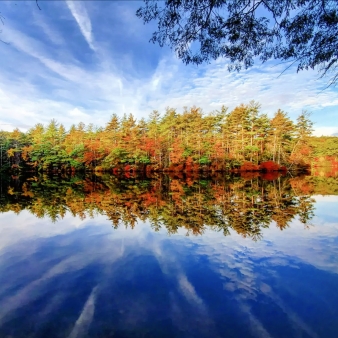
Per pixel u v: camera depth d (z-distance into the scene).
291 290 3.62
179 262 4.67
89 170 45.53
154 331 2.76
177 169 38.16
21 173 42.25
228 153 38.59
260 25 3.34
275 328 2.82
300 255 4.96
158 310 3.14
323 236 6.19
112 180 26.67
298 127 40.31
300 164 39.34
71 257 4.99
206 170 37.41
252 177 28.83
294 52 3.42
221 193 14.73
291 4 3.07
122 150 40.06
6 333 2.75
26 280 3.99
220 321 2.93
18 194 15.00
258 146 38.81
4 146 42.78
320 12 3.06
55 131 48.03
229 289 3.66
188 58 3.68
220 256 4.95
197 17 3.32
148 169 39.47
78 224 7.61
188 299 3.40
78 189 17.66
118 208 10.16
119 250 5.36
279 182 22.22
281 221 7.75
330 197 12.87
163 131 41.25
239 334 2.72
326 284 3.79
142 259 4.84
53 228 7.19
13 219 8.31
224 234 6.42
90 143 45.06
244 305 3.25
